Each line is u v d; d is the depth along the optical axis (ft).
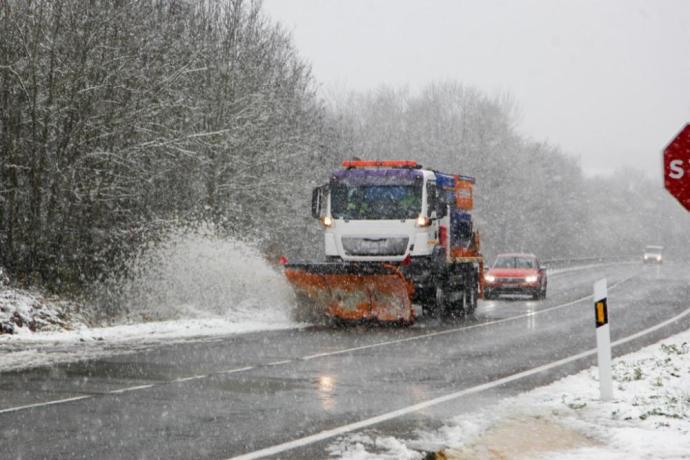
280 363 47.47
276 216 108.99
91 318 73.87
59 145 76.59
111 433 28.55
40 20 74.90
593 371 44.55
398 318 70.95
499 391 38.40
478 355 52.75
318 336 63.10
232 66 104.12
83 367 45.09
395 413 32.55
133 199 83.82
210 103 98.68
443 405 34.47
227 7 108.47
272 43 115.34
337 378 41.93
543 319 83.66
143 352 52.13
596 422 30.50
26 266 76.43
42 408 33.06
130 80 80.33
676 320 82.53
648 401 34.12
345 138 147.54
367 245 72.08
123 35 79.36
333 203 73.31
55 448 26.27
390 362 48.55
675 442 26.81
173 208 90.89
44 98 75.36
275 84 112.68
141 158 83.15
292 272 70.08
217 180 99.09
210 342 58.29
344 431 29.14
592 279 181.88
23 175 76.69
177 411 32.63
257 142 103.09
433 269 73.10
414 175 72.38
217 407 33.58
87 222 80.38
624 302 109.40
